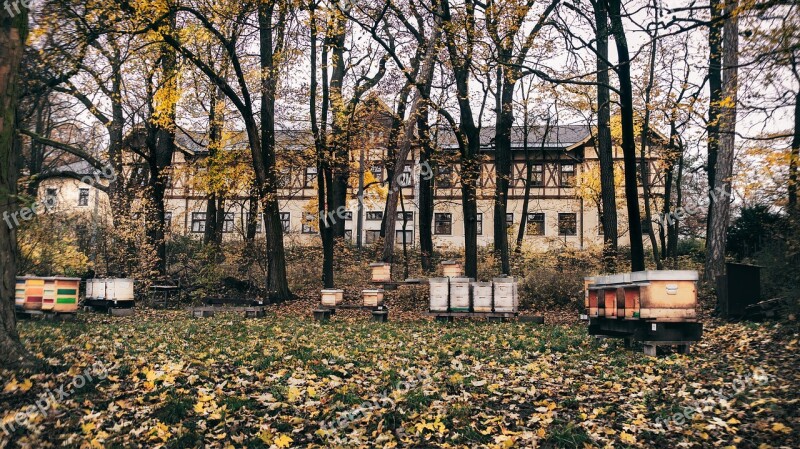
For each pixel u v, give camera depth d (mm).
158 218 22203
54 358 8469
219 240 26531
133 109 24141
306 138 29547
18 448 5633
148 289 21312
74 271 21000
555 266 25734
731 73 15305
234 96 19938
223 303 20734
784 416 6062
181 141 40000
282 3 18312
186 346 10641
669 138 25812
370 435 5977
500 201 24141
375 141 30734
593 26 16188
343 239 31094
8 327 7918
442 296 16000
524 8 16859
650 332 9578
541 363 9195
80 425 6141
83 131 27859
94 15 15828
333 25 17781
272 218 21375
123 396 7098
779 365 8414
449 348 10758
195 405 6676
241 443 5809
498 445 5613
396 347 10836
